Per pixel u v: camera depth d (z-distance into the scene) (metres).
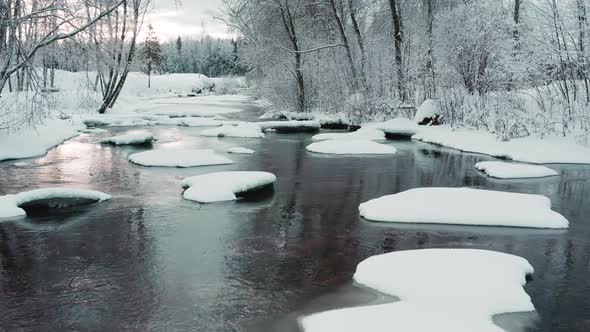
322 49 27.72
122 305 5.49
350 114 23.98
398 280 5.91
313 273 6.39
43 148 16.27
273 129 23.89
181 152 14.87
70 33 14.51
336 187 11.39
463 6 20.16
